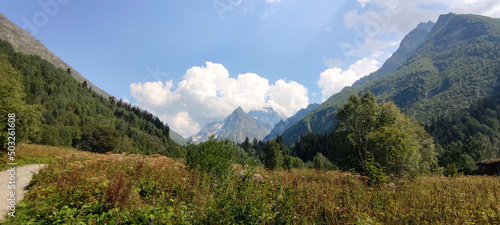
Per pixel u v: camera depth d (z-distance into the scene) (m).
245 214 5.63
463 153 58.19
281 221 5.71
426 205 7.00
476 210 6.24
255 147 167.12
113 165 11.14
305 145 117.62
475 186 10.98
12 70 21.58
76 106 120.44
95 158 12.21
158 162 11.79
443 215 6.22
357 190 9.04
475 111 147.50
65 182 7.68
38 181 8.59
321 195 7.66
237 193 6.49
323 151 106.38
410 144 14.74
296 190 8.19
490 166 31.95
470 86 199.50
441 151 76.62
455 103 182.00
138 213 5.99
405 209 6.68
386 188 9.74
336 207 6.58
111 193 6.51
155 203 7.03
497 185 11.30
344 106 32.06
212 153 11.99
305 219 6.13
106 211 6.11
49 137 59.88
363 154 25.78
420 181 12.70
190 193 8.25
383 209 6.94
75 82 160.00
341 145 32.56
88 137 60.66
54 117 96.75
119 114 160.12
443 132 126.69
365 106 26.00
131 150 83.50
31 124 21.89
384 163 14.68
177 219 5.91
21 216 5.83
